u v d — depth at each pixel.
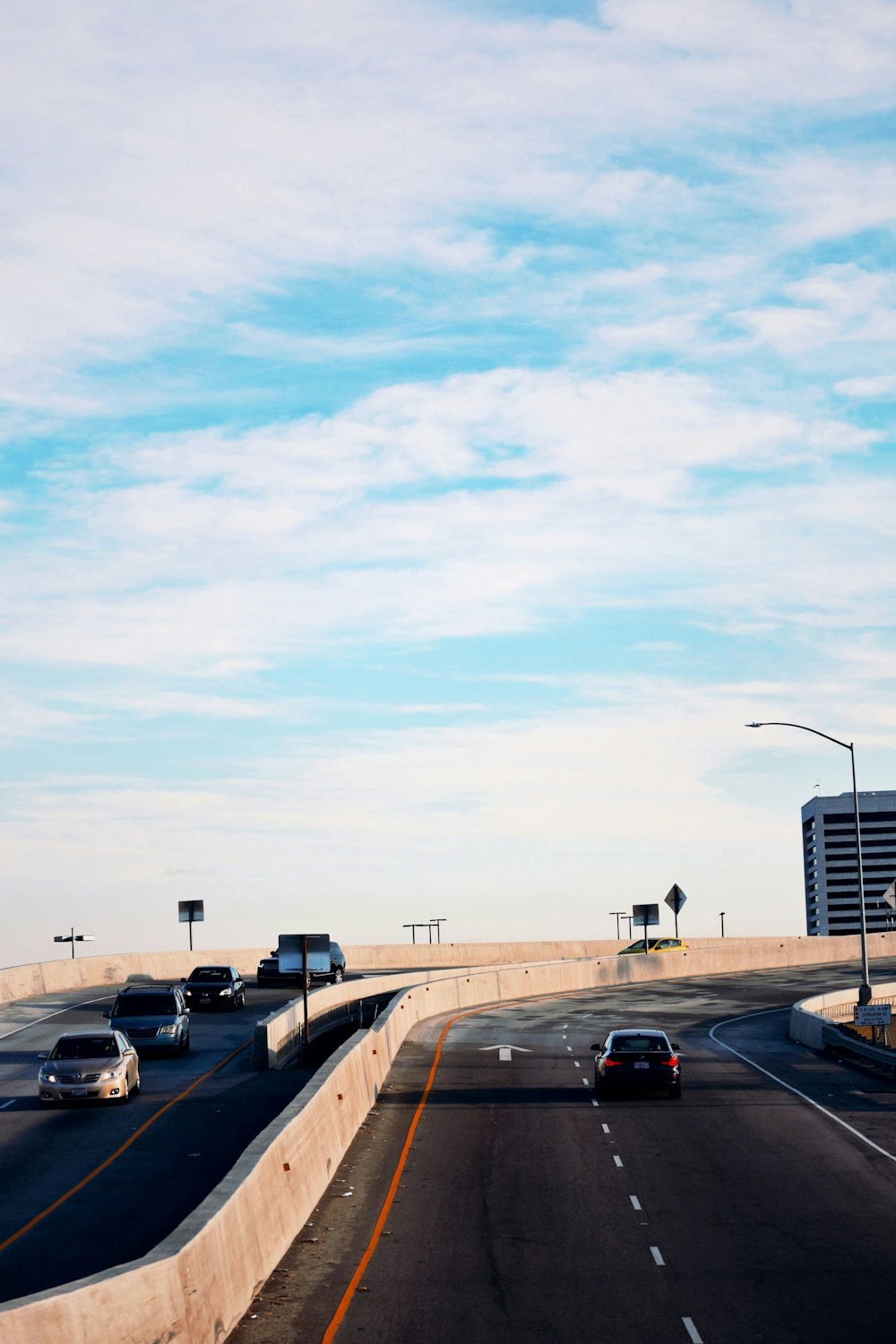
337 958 68.56
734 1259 19.20
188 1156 26.44
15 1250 19.62
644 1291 17.69
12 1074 38.97
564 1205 22.64
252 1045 44.75
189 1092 34.81
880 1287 17.78
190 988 55.31
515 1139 28.88
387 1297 17.38
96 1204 22.48
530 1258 19.31
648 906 87.19
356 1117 29.73
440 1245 20.02
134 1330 13.02
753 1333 15.95
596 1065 36.41
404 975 65.19
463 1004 63.06
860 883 51.84
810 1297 17.38
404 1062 42.44
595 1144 28.25
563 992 72.44
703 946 100.75
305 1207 21.44
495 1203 22.77
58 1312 11.88
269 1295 17.39
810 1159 26.64
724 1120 31.44
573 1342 15.66
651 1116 32.09
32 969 62.28
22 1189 23.78
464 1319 16.48
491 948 92.62
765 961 90.31
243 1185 17.56
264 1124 29.73
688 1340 15.70
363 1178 24.78
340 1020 52.72
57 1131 29.67
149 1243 19.89
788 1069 41.59
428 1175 25.12
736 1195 23.33
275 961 68.12
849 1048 44.06
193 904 76.75
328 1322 16.36
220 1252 15.89
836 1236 20.47
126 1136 28.75
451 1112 32.56
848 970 86.00
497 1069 40.81
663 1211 22.17
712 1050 46.91
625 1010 62.00
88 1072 33.16
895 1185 24.05
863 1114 32.50
